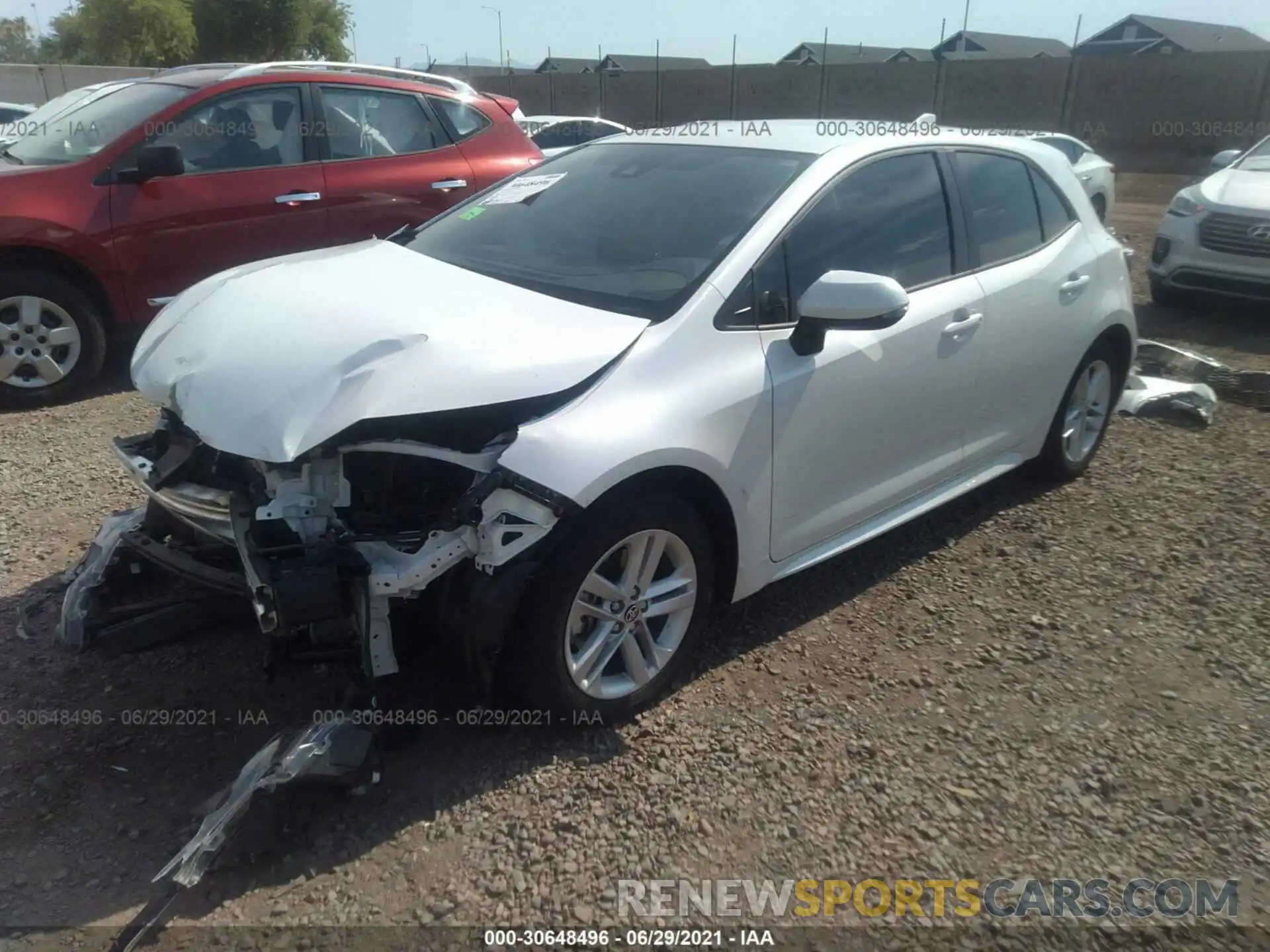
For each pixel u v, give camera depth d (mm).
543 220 3760
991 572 4164
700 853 2609
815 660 3477
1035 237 4441
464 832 2639
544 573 2754
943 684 3373
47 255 5543
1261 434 5855
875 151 3764
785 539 3408
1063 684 3400
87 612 3320
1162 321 8680
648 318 3066
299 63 6656
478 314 2988
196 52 42969
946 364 3822
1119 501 4891
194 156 6000
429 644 2994
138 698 3127
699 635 3266
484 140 7219
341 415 2588
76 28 46062
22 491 4527
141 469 3078
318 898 2424
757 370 3146
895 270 3689
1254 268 8117
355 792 2721
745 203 3459
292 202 6270
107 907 2383
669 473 2928
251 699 3133
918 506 3998
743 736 3057
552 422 2732
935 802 2824
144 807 2699
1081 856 2662
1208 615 3871
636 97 35969
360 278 3330
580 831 2656
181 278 6016
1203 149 26031
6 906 2373
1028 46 64375
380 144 6699
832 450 3451
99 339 5840
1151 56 26328
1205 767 3010
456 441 2795
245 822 2547
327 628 2652
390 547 2662
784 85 32906
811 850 2641
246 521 2693
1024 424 4480
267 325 2955
